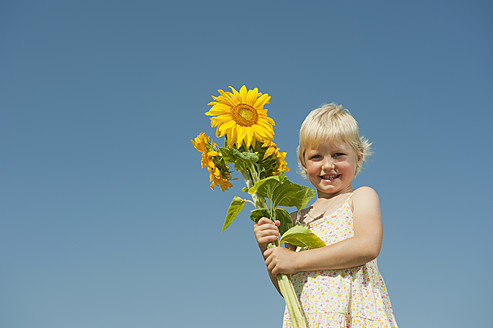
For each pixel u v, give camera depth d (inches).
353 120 114.9
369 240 97.4
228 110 112.3
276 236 103.9
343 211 107.5
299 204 109.7
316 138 111.1
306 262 98.3
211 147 114.6
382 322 97.7
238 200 108.0
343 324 95.9
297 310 97.0
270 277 112.7
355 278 99.7
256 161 109.3
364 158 119.1
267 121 114.7
